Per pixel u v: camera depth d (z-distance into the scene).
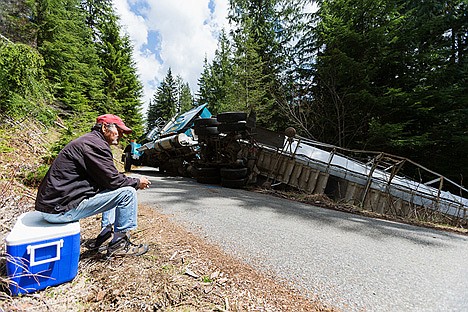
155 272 1.81
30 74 6.47
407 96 8.98
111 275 1.78
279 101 13.72
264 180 7.41
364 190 6.07
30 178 4.17
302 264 2.11
